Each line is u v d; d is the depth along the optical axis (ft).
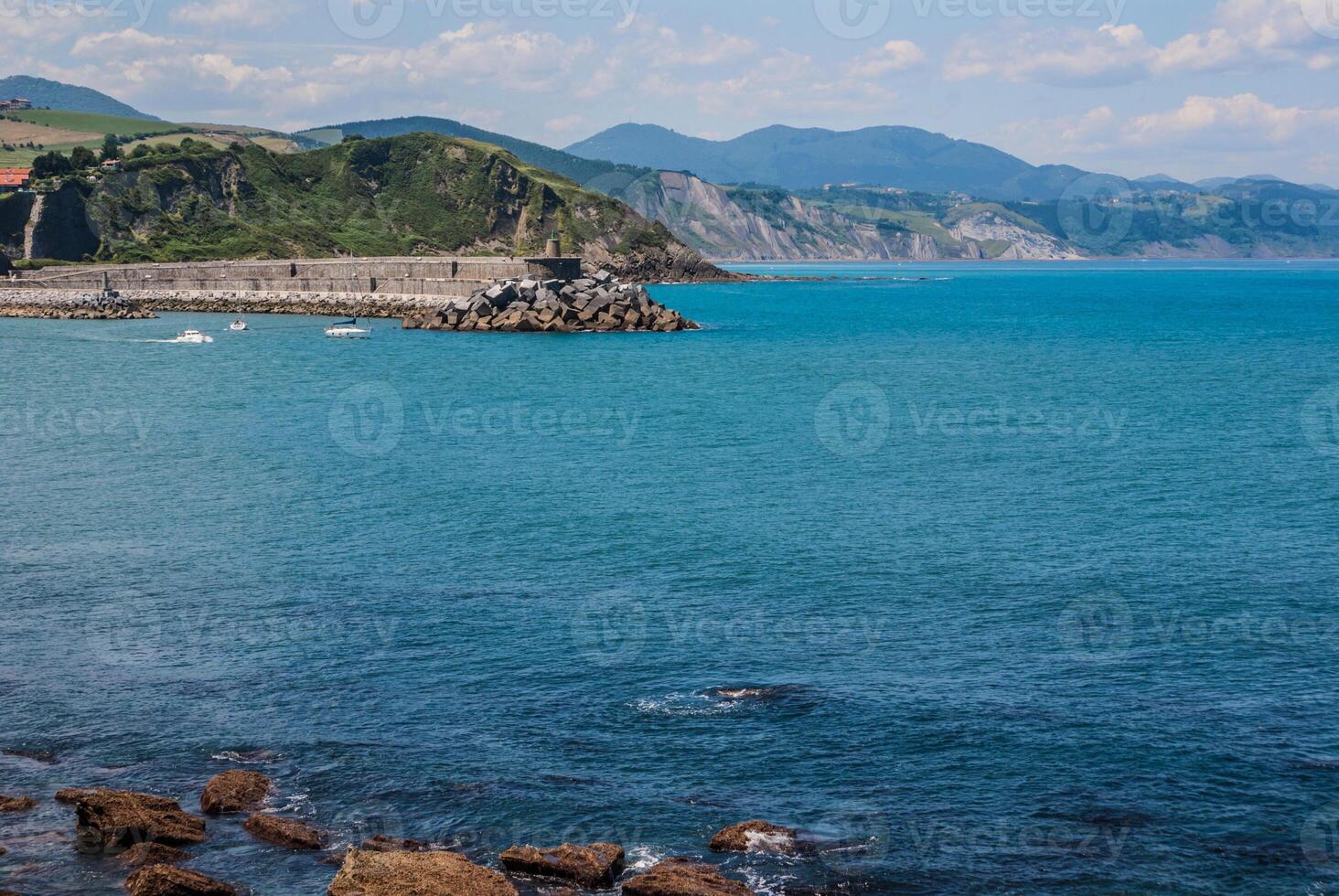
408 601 115.96
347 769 80.53
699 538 141.59
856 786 78.54
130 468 185.26
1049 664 99.86
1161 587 122.21
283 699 91.71
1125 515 155.12
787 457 197.06
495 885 64.28
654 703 91.40
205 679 95.50
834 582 123.44
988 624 110.01
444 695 92.84
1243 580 124.88
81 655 100.78
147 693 92.73
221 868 68.54
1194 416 249.34
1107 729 86.79
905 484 175.11
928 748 83.87
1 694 92.22
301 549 135.23
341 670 97.66
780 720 88.43
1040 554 135.33
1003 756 82.58
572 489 169.17
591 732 86.28
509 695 92.84
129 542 138.21
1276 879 68.18
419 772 80.23
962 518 152.66
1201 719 88.58
